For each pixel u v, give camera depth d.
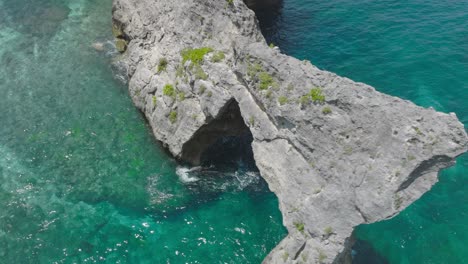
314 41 47.12
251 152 36.69
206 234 30.61
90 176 34.34
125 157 35.81
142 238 30.31
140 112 39.50
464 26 46.25
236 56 29.09
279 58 26.47
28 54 46.56
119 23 45.81
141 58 39.59
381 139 22.30
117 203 32.56
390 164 21.95
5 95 41.44
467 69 41.62
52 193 33.12
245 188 33.84
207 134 34.69
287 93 25.62
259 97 27.28
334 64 43.66
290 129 26.23
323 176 24.73
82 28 50.34
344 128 23.47
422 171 21.77
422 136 21.16
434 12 48.78
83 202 32.56
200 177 34.72
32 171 34.69
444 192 32.78
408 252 29.25
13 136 37.47
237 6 33.47
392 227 30.73
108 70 44.38
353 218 23.30
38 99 41.03
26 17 52.34
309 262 24.66
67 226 30.95
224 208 32.31
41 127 38.25
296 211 25.77
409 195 22.12
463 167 34.41
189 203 32.72
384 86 40.75
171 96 35.03
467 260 28.66
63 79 43.28
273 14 52.25
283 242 27.11
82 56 46.19
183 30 35.47
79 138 37.28
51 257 29.12
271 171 27.97
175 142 34.84
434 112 21.44
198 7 34.28
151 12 40.12
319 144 24.70
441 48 44.03
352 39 46.72
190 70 32.81
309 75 24.83
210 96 31.33
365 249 29.42
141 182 34.03
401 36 46.12
